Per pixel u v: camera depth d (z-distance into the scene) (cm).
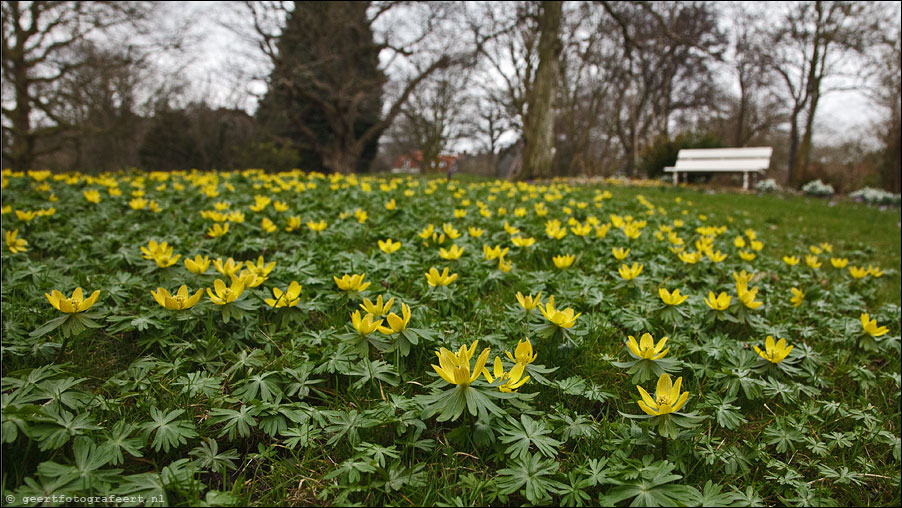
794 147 3419
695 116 4384
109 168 2689
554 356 219
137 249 359
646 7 2155
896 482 170
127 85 2470
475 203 761
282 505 144
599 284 322
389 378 188
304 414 170
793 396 203
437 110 3934
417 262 349
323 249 382
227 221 436
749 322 265
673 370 181
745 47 3294
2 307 237
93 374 203
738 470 168
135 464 156
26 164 2100
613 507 136
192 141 3253
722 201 1316
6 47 1928
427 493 144
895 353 284
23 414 139
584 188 1520
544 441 154
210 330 214
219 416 167
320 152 3000
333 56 2681
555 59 1983
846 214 1174
